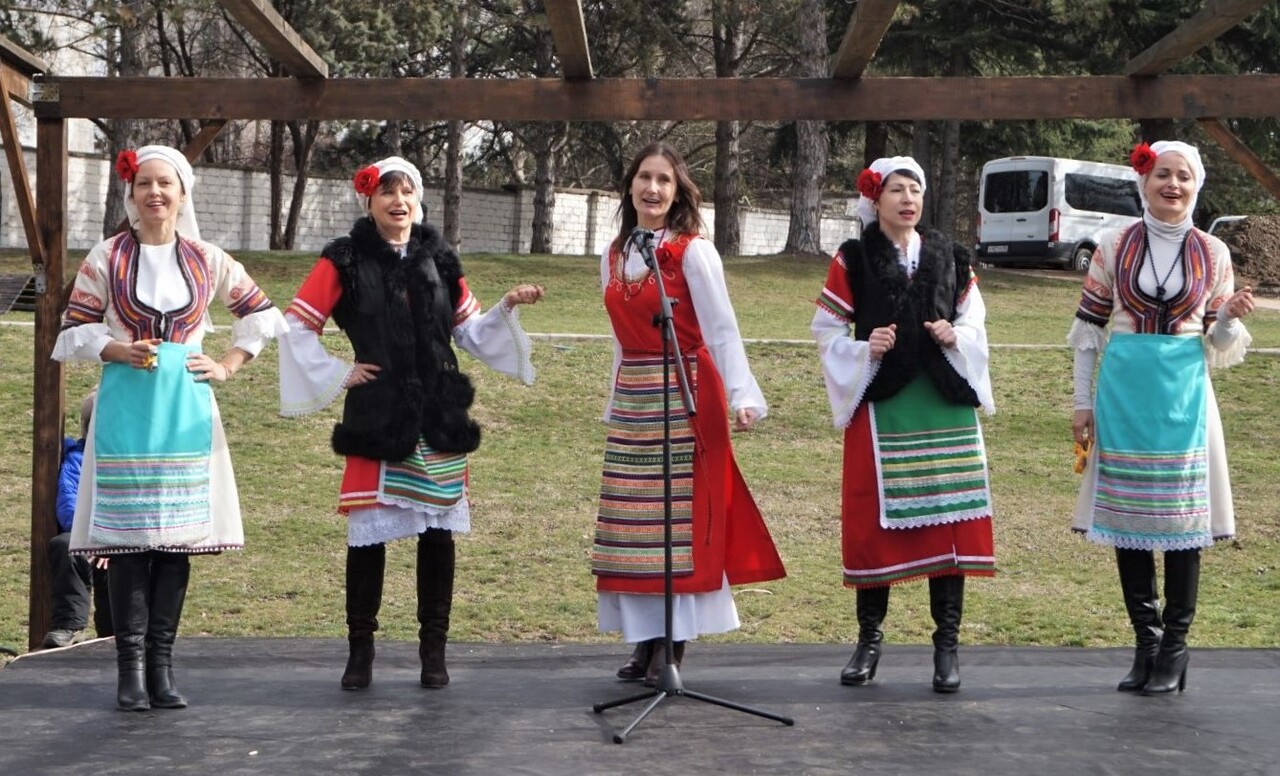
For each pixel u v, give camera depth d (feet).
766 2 72.54
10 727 12.45
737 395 13.87
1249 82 17.06
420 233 14.47
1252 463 31.42
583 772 10.94
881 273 14.20
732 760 11.30
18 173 17.56
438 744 11.78
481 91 17.53
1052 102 17.21
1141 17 61.67
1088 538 14.19
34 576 18.12
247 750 11.61
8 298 18.24
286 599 22.97
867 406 14.24
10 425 31.73
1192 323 14.08
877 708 13.19
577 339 40.14
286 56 16.49
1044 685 14.40
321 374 13.78
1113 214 73.72
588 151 92.43
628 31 76.74
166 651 13.34
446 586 14.29
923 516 13.98
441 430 13.83
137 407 13.30
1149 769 11.05
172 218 13.82
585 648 16.72
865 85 17.33
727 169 78.23
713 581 14.11
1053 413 35.40
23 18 59.62
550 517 27.45
